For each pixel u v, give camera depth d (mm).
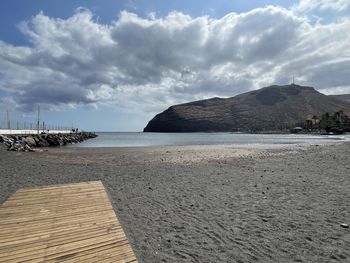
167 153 27812
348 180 11703
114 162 19656
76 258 3617
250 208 7605
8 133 44719
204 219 6715
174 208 7691
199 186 10711
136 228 6125
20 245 3969
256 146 41281
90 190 7590
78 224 4883
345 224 6113
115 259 3623
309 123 191375
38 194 7098
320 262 4469
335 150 30297
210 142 62938
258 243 5254
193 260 4574
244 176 12992
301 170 14820
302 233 5730
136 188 10414
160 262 4504
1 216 5285
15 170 15109
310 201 8273
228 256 4715
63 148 38156
